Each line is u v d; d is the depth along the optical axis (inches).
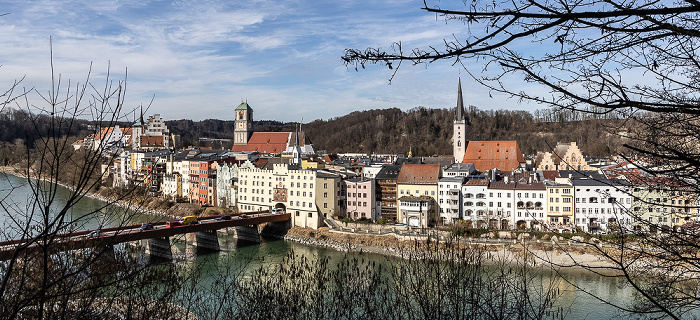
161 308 821.9
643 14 294.0
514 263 3009.4
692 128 454.0
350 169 6594.5
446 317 750.5
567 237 3659.0
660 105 346.9
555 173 5142.7
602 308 2310.5
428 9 319.6
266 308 892.0
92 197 4741.6
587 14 299.0
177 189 6742.1
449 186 4822.8
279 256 3846.0
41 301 455.5
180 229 3759.8
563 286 2687.0
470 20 319.0
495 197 4616.1
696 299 524.4
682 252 525.7
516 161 6653.5
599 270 3011.8
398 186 5054.1
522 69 354.3
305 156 7003.0
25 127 448.5
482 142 6953.7
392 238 4217.5
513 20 312.7
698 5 303.7
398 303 836.0
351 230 4554.6
